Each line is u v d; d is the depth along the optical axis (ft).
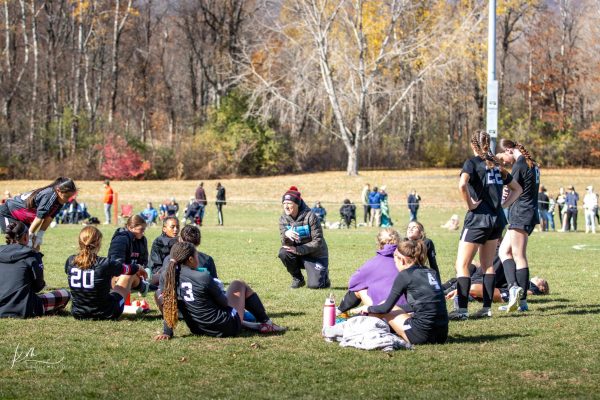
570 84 309.42
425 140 311.88
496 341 36.91
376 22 245.04
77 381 29.37
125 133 277.03
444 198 216.13
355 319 36.09
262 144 276.21
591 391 28.04
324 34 237.04
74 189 51.29
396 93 257.14
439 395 27.53
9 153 266.77
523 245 46.42
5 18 278.87
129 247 50.80
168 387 28.60
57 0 302.45
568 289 56.59
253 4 296.51
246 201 212.02
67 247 92.79
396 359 33.04
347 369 31.27
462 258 43.37
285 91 251.39
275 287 57.41
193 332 37.99
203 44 310.65
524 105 326.24
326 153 295.28
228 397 27.30
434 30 238.48
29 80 292.61
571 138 299.38
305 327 40.52
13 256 42.34
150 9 322.14
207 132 277.64
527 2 306.35
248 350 34.73
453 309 47.70
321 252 56.59
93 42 302.45
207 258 43.39
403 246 36.11
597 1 314.96
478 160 42.86
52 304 43.32
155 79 345.92
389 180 239.71
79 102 295.69
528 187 45.98
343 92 248.11
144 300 45.88
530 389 28.27
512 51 342.23
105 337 37.29
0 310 42.01
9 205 50.96
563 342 36.58
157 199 214.48
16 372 30.68
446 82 254.27
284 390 28.25
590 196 136.26
